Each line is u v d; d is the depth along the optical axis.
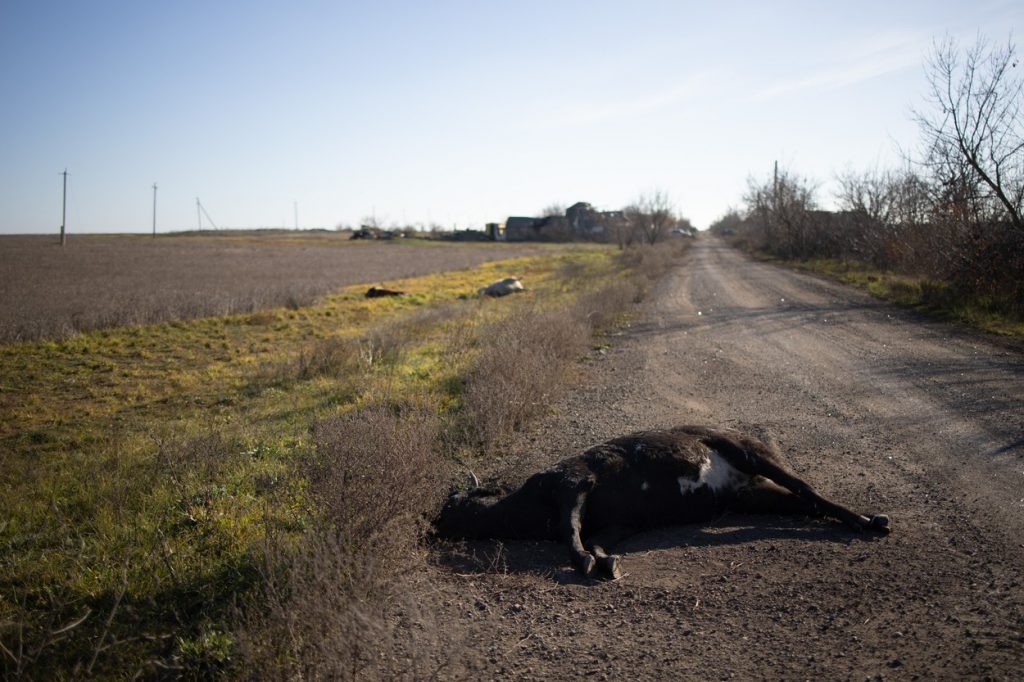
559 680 3.57
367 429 5.91
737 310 19.44
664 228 67.75
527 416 8.57
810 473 6.34
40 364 14.93
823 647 3.69
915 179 22.94
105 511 6.12
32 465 8.27
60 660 3.89
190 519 5.78
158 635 4.04
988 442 6.84
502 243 88.94
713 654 3.71
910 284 20.17
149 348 16.73
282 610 3.78
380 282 33.88
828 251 37.09
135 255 60.53
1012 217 16.03
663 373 11.41
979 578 4.23
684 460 5.23
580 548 4.62
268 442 8.00
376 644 3.81
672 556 4.84
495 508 5.23
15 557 5.41
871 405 8.62
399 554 4.61
